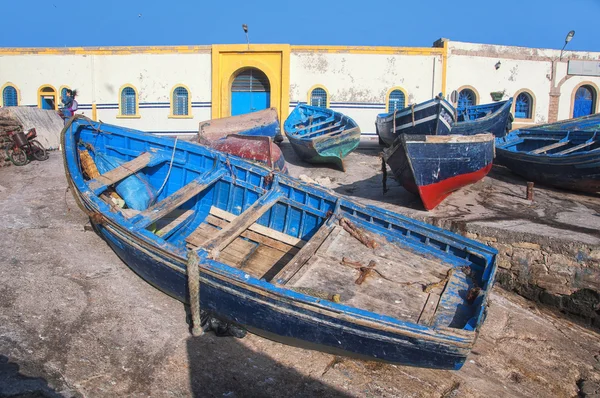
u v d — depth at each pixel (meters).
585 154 11.17
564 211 10.23
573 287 7.79
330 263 6.27
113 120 21.84
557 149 14.15
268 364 5.62
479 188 12.27
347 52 20.88
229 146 11.43
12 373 4.89
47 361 5.16
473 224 8.77
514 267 8.31
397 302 5.60
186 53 21.25
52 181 11.29
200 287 5.86
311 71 21.02
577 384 5.95
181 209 8.50
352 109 21.16
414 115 13.86
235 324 6.02
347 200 7.23
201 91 21.44
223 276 5.51
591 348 6.86
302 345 5.78
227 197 8.25
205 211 8.38
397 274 6.20
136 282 6.99
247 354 5.77
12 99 22.19
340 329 5.14
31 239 7.93
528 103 22.06
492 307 7.66
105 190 7.59
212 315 6.16
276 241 7.46
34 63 21.81
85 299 6.38
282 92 20.92
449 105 13.41
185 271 5.82
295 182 7.62
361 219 7.15
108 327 5.88
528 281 8.20
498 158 14.40
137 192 7.73
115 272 7.16
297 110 17.69
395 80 21.05
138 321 6.08
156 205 6.91
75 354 5.34
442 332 4.72
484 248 6.29
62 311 6.06
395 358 5.14
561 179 12.19
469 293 5.70
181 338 5.89
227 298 5.70
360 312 4.96
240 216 6.82
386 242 6.87
